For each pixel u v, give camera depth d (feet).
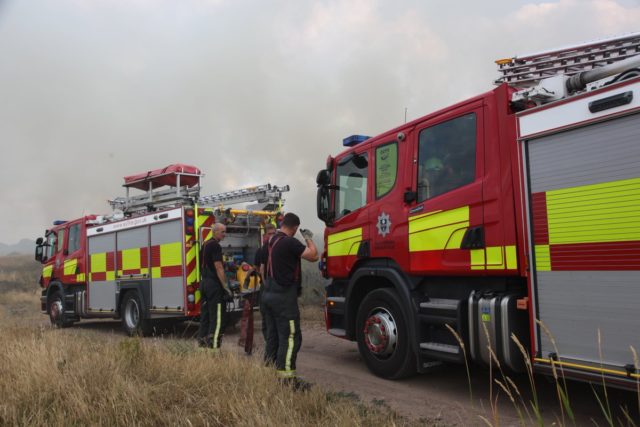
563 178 12.53
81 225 39.32
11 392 13.70
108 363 15.90
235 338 29.99
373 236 19.15
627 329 11.09
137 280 33.17
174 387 14.35
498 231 14.34
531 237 13.14
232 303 30.68
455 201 15.76
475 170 15.35
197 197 34.60
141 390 13.75
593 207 11.86
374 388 17.40
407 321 17.40
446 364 17.61
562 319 12.34
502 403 15.47
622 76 13.42
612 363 11.31
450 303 16.30
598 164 11.83
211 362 16.63
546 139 13.03
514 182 13.98
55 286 41.81
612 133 11.62
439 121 16.88
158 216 31.71
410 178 17.69
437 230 16.35
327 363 21.89
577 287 12.05
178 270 30.07
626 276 11.16
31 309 58.18
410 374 18.13
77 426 11.73
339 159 21.84
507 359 13.69
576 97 12.28
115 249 35.47
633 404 14.76
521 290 14.29
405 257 17.54
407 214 17.61
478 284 15.48
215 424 12.10
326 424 11.85
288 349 15.94
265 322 19.94
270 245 16.78
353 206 20.61
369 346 19.12
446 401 15.75
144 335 32.60
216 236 22.12
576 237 12.14
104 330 38.06
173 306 30.35
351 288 20.21
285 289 16.33
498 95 14.80
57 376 14.62
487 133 15.02
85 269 38.34
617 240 11.35
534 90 14.08
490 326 14.15
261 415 12.00
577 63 14.85
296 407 13.03
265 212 34.22
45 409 12.64
